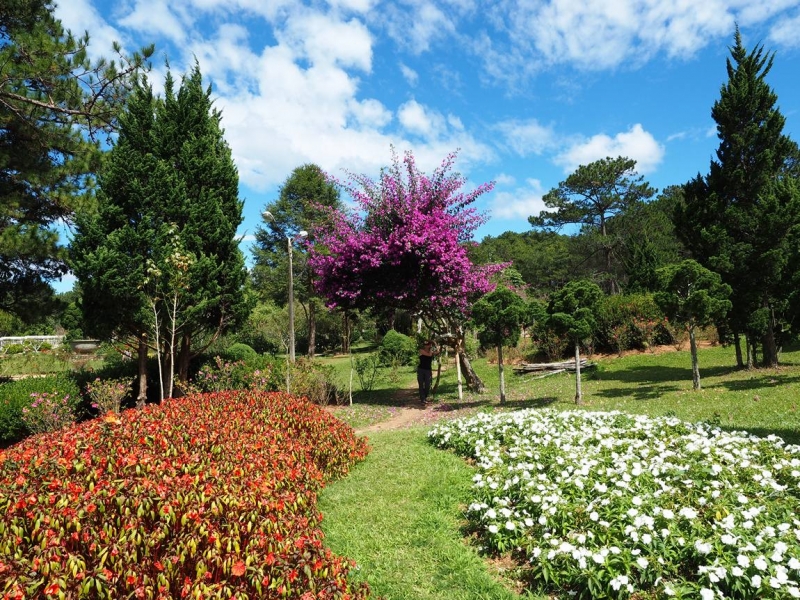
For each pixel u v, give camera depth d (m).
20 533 3.16
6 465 4.29
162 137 12.85
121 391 11.48
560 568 3.96
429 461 7.44
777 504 4.54
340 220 15.61
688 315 12.27
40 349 23.58
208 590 2.78
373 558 4.62
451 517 5.40
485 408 11.90
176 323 12.14
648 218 39.22
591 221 44.66
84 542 3.10
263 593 2.99
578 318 11.44
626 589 3.56
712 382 13.16
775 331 14.96
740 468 5.32
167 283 11.70
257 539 3.32
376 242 14.61
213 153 13.51
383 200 14.98
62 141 15.00
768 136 14.61
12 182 14.82
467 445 7.83
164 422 5.96
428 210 15.13
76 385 11.98
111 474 4.09
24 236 13.56
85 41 14.39
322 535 3.92
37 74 13.49
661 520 4.23
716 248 14.58
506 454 6.72
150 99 12.92
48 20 14.98
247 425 6.68
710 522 4.27
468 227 15.45
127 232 11.59
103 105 15.12
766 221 13.65
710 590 3.29
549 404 11.83
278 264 38.91
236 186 14.03
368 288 15.18
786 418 8.41
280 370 13.48
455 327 15.51
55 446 4.85
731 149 15.14
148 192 12.17
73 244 11.70
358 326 40.31
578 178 42.41
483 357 25.23
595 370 17.78
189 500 3.60
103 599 2.69
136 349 13.02
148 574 2.95
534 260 48.88
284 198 39.91
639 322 20.55
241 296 13.55
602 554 3.76
